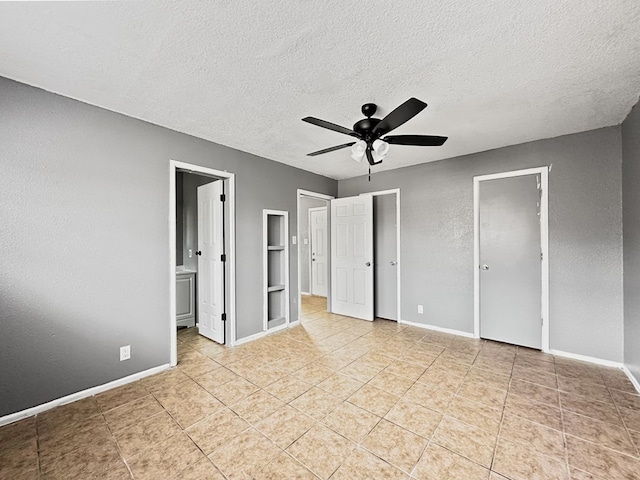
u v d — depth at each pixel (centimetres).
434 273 385
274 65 179
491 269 342
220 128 275
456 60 174
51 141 207
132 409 204
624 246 261
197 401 213
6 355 189
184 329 394
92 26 145
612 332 271
